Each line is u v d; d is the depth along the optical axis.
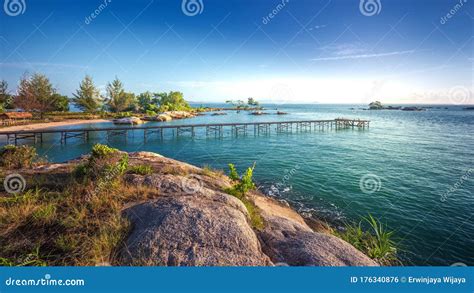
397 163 21.45
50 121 50.53
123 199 6.53
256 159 23.44
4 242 4.66
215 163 21.84
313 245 4.98
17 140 32.16
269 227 6.19
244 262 4.26
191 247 4.42
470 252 8.42
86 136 35.34
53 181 8.26
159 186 7.46
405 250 8.50
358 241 7.51
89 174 7.82
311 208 11.88
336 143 33.53
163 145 32.22
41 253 4.43
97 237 4.70
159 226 4.84
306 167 20.09
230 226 5.01
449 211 11.64
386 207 12.08
